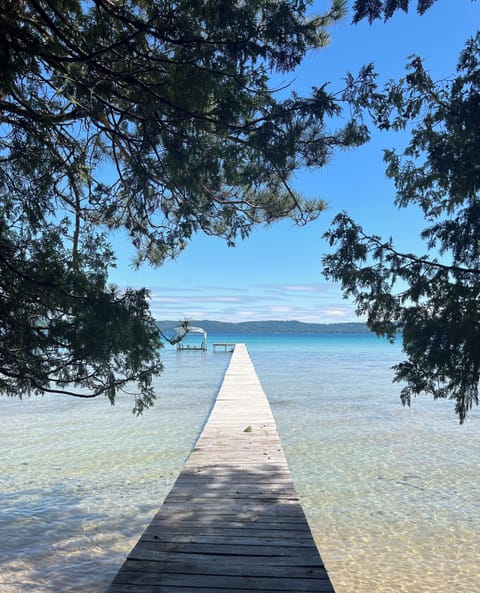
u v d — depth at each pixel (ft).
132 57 11.72
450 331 8.91
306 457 27.45
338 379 72.43
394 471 24.61
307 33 11.00
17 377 11.35
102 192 15.30
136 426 35.91
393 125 10.87
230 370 70.90
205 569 10.18
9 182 10.65
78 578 13.15
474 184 9.14
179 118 12.19
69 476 23.06
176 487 16.47
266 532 12.34
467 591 12.81
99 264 11.94
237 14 10.30
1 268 10.48
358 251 10.35
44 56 9.70
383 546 15.72
